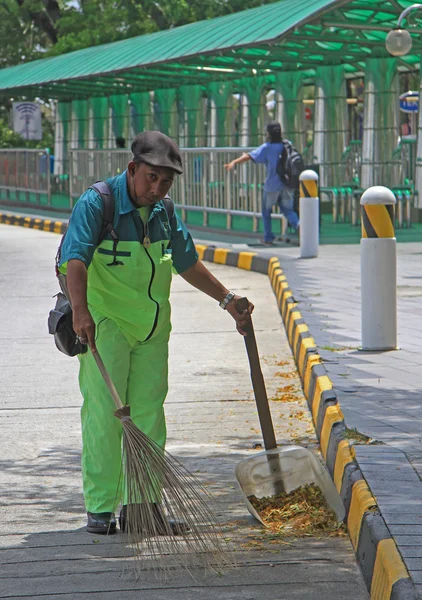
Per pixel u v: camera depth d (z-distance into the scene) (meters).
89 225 6.64
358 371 10.82
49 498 7.95
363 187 30.92
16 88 48.91
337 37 28.17
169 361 13.27
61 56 50.50
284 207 25.80
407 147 32.09
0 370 12.95
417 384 10.15
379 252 11.91
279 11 30.58
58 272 6.75
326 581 5.98
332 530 6.84
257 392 7.28
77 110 51.69
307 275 19.50
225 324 16.08
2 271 23.47
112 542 6.81
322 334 13.15
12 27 66.38
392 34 21.31
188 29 37.22
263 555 6.43
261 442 9.40
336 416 8.67
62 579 6.12
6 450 9.38
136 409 6.96
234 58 32.94
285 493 7.37
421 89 30.48
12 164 47.12
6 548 6.74
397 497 6.45
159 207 6.88
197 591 5.88
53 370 12.95
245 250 24.56
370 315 11.98
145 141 6.63
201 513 6.42
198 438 9.60
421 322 13.98
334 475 7.77
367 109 30.77
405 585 5.02
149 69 38.00
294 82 35.88
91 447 6.93
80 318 6.48
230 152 28.66
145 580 6.07
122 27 58.34
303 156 35.25
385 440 7.96
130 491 6.34
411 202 30.11
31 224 37.47
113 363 6.80
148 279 6.79
